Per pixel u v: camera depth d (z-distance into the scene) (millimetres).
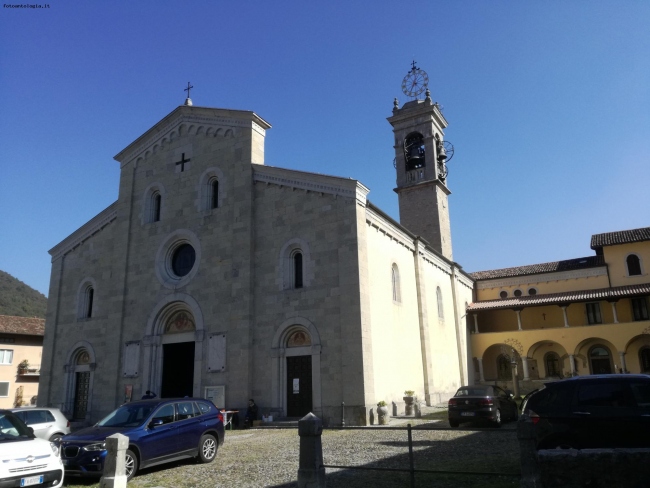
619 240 44344
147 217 30047
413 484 9414
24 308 106562
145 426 13633
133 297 28906
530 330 41125
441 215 45312
